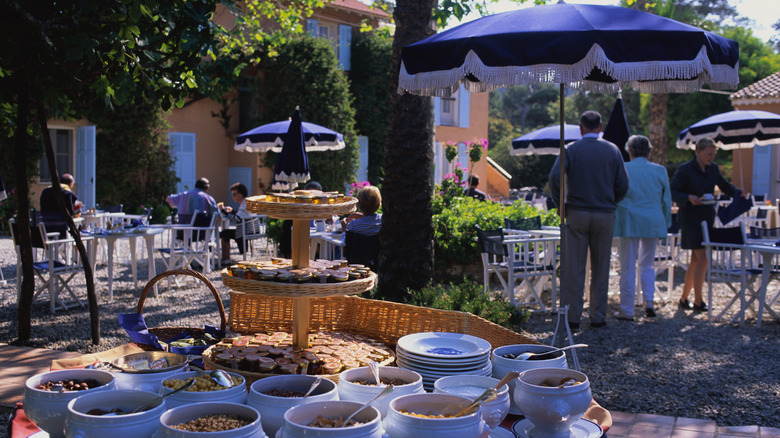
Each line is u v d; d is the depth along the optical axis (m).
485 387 2.05
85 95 5.36
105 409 1.84
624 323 6.44
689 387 4.46
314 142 11.59
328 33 22.33
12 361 4.77
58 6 4.19
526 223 8.24
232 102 20.48
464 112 24.89
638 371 4.83
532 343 2.53
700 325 6.38
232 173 20.81
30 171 15.97
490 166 28.56
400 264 5.65
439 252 8.94
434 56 3.48
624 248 6.58
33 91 4.56
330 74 19.62
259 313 3.30
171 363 2.34
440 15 9.62
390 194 5.68
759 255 9.27
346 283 2.50
